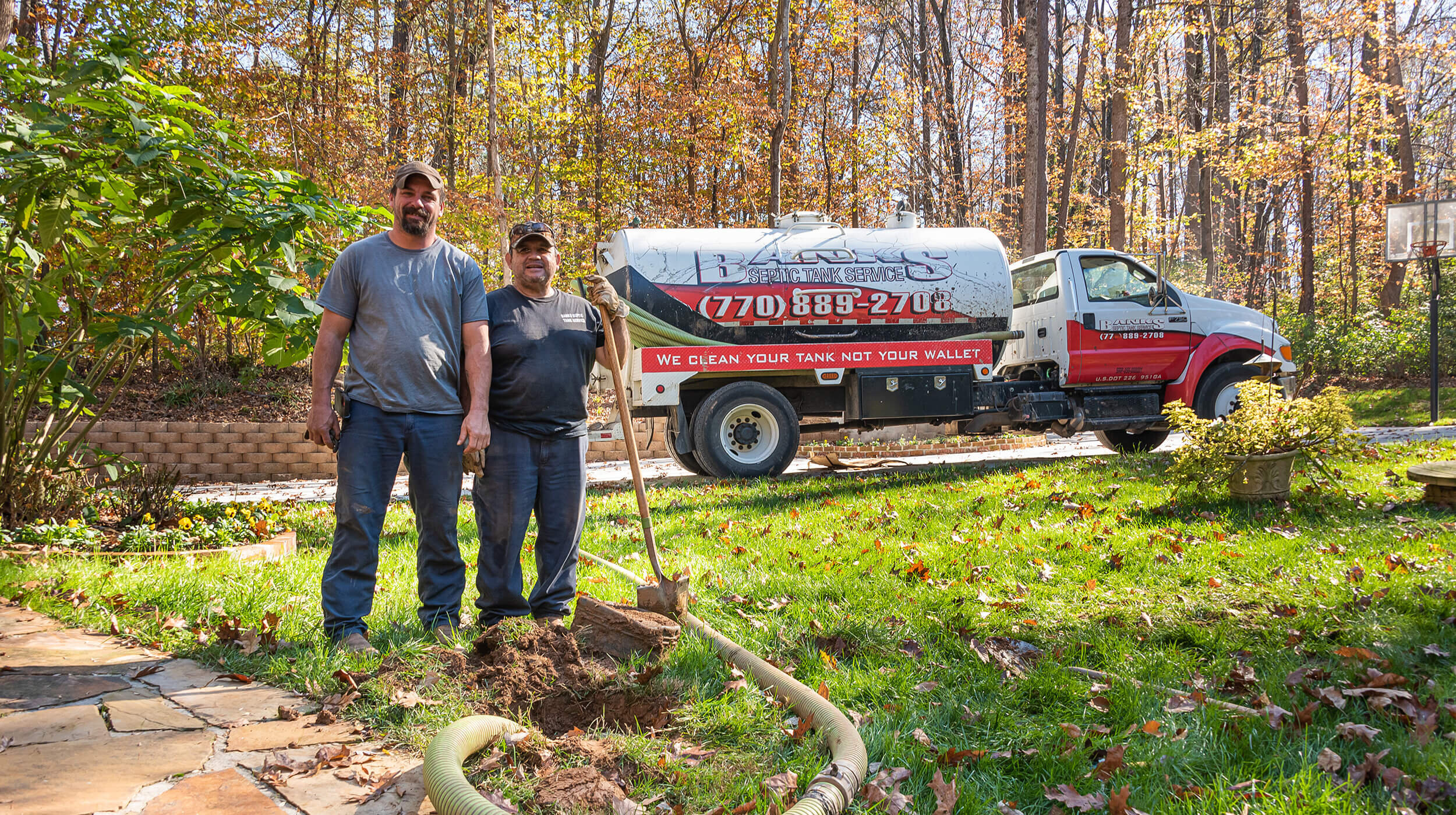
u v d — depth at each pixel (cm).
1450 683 295
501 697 293
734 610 414
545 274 386
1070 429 1088
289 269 525
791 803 224
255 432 1335
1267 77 2450
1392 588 397
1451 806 221
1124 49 2220
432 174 365
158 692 301
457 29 2038
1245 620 373
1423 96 3064
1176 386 1103
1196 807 221
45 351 638
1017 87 2492
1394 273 2392
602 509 803
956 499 741
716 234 1014
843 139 2183
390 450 364
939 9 2803
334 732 267
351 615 355
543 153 2000
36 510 609
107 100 506
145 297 628
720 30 2080
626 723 291
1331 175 2242
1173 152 2633
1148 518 607
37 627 379
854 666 330
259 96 1482
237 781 232
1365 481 682
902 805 223
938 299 1041
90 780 229
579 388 389
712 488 927
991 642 361
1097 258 1102
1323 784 228
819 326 1021
